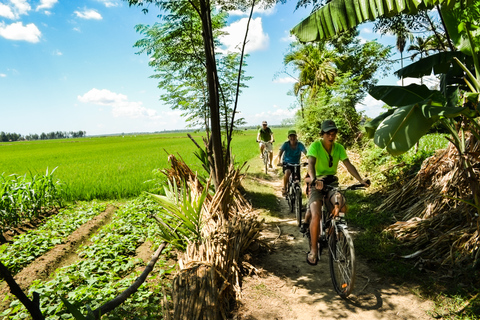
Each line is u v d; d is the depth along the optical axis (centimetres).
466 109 347
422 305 359
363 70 1839
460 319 327
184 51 753
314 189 426
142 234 617
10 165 2173
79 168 1639
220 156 564
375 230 581
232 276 403
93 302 367
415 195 643
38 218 791
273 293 398
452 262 418
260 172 1402
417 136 346
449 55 486
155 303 374
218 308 337
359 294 390
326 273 452
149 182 1041
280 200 925
